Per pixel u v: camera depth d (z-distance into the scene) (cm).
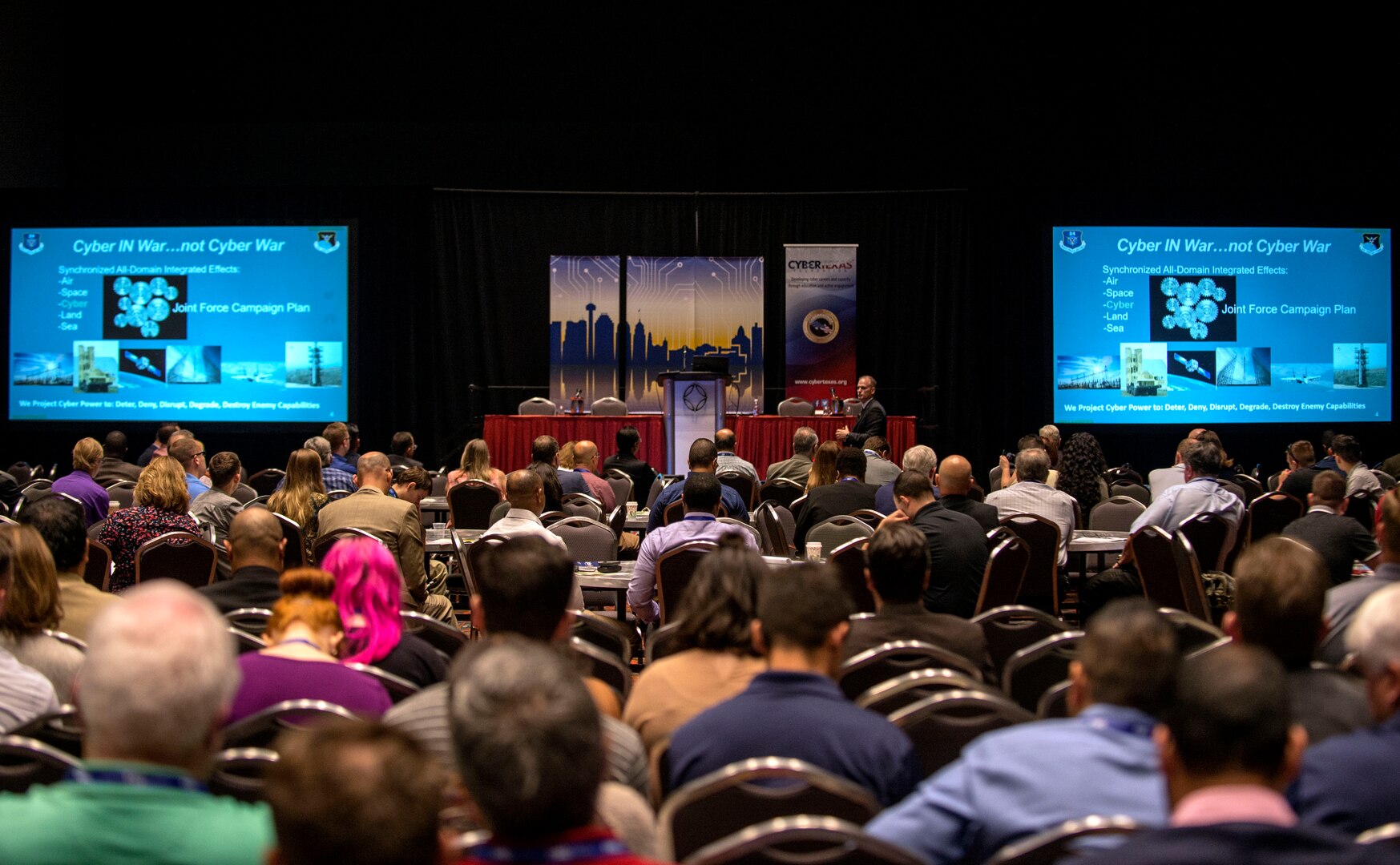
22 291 1366
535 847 135
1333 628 342
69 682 316
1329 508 523
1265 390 1356
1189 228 1355
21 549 315
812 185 1466
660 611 543
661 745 253
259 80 1464
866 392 1219
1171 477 827
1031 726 202
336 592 324
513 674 142
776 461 1211
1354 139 1426
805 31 1454
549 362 1403
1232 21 1426
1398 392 1360
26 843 151
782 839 179
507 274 1422
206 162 1468
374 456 610
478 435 1345
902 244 1420
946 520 515
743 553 294
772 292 1420
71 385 1366
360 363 1397
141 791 155
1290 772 154
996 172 1453
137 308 1366
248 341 1367
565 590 270
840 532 594
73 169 1470
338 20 1464
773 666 244
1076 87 1439
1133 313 1357
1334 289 1361
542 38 1462
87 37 1465
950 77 1448
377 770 118
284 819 117
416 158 1468
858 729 228
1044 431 933
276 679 263
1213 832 140
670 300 1394
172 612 163
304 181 1469
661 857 199
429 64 1465
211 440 1430
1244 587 258
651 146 1466
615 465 936
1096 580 611
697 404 1170
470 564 561
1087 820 176
